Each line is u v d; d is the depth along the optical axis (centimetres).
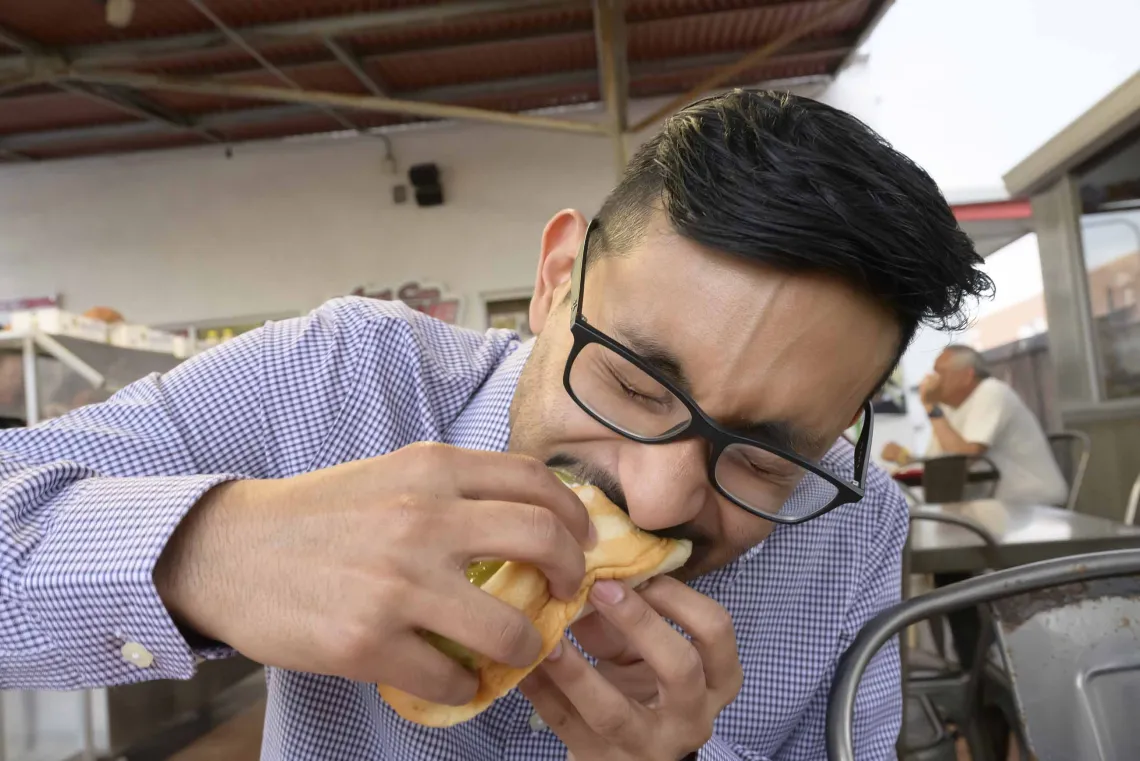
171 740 308
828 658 113
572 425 76
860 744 109
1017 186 454
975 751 131
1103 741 90
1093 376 414
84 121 604
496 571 72
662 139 74
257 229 660
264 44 476
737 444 68
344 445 105
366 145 652
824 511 80
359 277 653
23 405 250
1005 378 657
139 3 447
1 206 677
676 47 546
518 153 643
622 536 73
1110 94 358
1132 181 386
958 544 190
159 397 100
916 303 68
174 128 609
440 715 64
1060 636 96
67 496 69
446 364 119
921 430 641
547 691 71
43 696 264
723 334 64
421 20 458
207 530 60
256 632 56
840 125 70
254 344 108
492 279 644
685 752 72
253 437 103
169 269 665
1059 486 361
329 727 95
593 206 637
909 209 65
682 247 65
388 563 53
